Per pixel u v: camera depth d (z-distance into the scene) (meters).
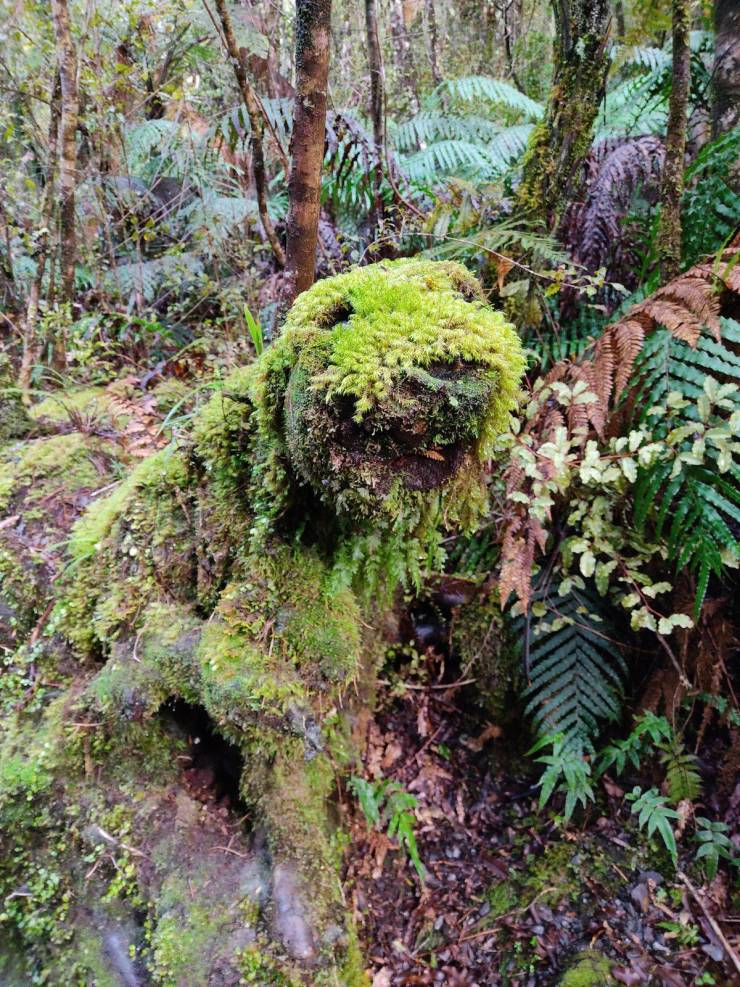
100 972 1.16
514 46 4.67
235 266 3.15
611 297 2.29
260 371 1.22
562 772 1.92
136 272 3.17
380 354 0.98
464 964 1.62
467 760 2.04
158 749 1.37
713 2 2.11
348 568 1.26
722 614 1.83
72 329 2.67
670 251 1.83
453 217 2.34
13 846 1.30
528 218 2.09
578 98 1.93
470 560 2.03
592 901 1.70
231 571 1.43
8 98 2.77
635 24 2.20
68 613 1.50
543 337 2.25
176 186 4.02
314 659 1.36
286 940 1.14
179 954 1.12
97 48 2.68
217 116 3.22
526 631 1.92
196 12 2.94
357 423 0.97
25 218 2.93
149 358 2.96
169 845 1.26
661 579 1.87
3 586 1.60
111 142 2.98
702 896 1.66
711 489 1.52
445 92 4.41
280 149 2.39
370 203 2.86
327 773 1.54
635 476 1.56
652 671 1.94
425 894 1.75
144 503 1.53
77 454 2.01
